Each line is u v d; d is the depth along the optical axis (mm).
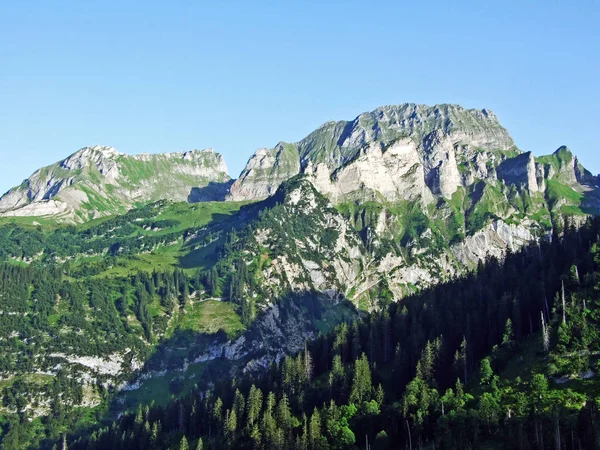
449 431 196750
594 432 170125
